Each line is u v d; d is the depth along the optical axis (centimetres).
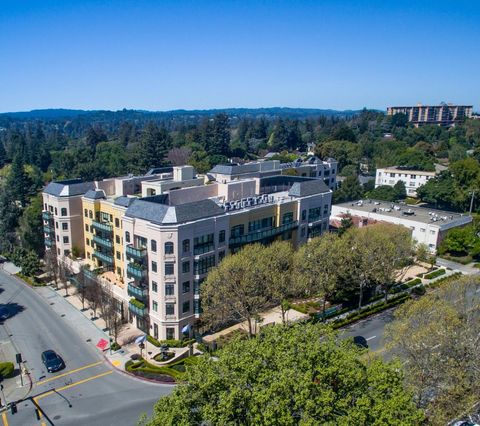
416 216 11162
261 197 7994
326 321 6981
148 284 6650
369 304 7731
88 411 5006
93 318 7438
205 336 6650
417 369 4084
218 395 3122
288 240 8312
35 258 8994
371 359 3725
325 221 9088
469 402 3934
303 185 8594
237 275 6069
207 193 8138
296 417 2964
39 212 9756
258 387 3033
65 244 8875
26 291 8631
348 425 2862
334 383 3164
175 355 6162
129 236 6850
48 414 4962
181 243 6259
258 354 3338
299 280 6391
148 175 9712
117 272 7962
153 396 5297
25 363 6041
